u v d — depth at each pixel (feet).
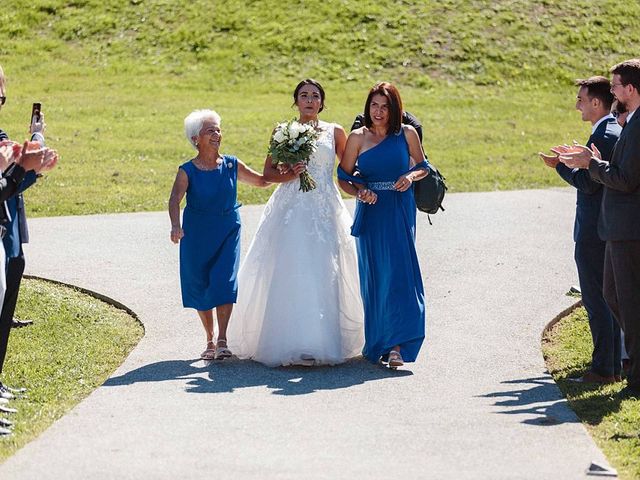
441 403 60.44
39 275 94.48
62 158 162.91
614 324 66.23
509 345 73.77
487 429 55.36
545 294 88.22
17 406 61.11
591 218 65.10
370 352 70.13
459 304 85.25
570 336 77.66
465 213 127.44
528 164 169.07
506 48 252.42
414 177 69.26
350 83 232.53
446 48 249.55
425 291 89.71
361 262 70.59
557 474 48.34
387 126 69.62
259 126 188.75
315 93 71.87
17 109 202.28
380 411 58.95
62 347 74.33
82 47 254.27
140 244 108.58
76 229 117.29
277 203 71.15
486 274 95.61
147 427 55.88
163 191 143.95
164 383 64.80
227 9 268.00
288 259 69.67
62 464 50.06
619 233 59.98
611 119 65.31
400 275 68.64
